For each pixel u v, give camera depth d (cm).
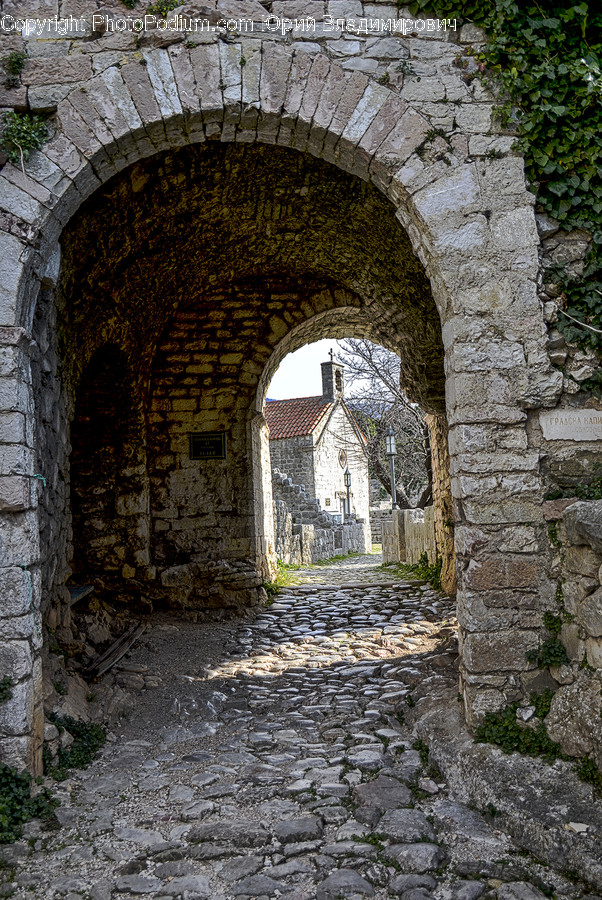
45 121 417
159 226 658
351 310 952
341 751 427
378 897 282
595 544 350
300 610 888
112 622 755
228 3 429
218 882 295
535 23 429
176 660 648
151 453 903
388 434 1917
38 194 409
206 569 884
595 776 334
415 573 1142
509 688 394
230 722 494
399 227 638
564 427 413
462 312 418
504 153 429
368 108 429
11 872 307
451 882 290
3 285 398
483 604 399
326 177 613
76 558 854
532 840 310
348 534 2319
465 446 408
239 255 836
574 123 429
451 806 354
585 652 367
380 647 673
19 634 373
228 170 602
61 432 555
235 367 923
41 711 390
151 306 807
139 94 419
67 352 576
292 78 427
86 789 385
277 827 332
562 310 422
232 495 910
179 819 349
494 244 422
